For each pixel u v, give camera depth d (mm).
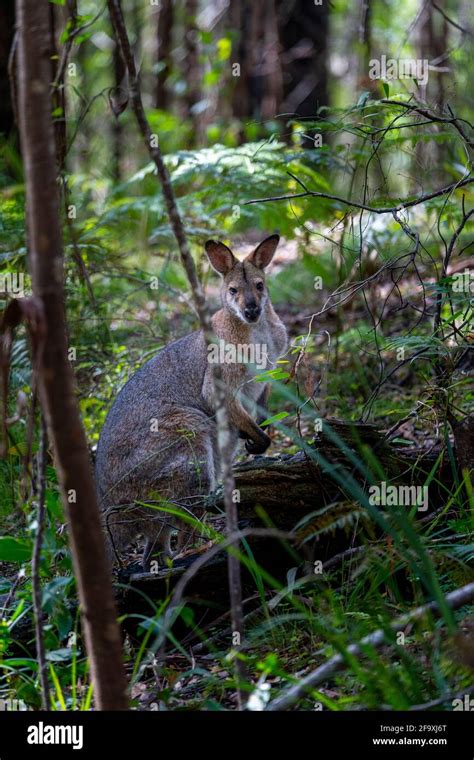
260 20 14562
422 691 3326
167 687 3836
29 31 2736
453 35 13969
